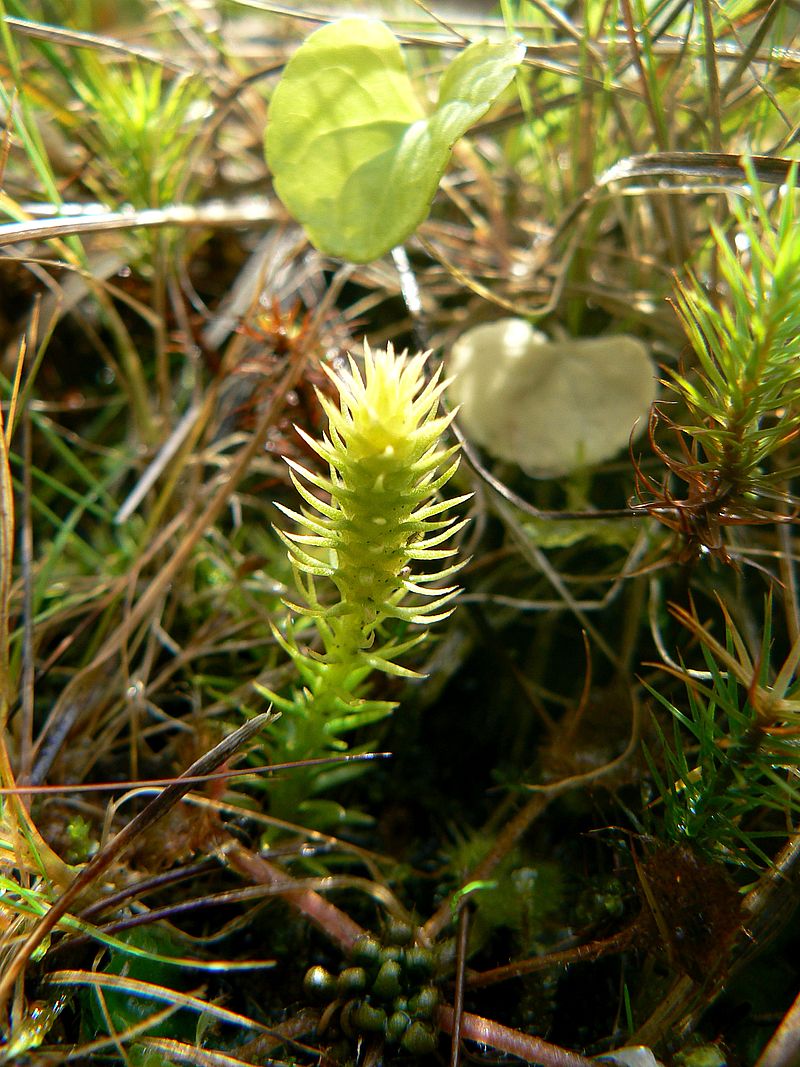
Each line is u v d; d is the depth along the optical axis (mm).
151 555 73
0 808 52
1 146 81
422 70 92
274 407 73
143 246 83
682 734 63
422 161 58
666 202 76
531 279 87
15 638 71
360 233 59
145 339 94
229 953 57
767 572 61
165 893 58
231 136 100
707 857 53
